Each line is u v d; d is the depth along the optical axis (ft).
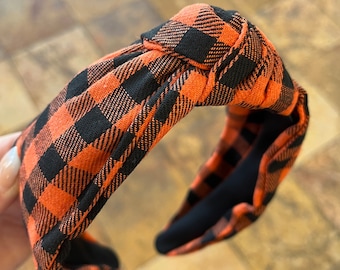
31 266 1.89
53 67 2.38
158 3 2.57
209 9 0.65
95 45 2.45
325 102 2.28
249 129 1.03
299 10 2.54
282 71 0.74
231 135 1.07
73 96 0.70
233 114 1.01
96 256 1.23
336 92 2.30
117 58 0.69
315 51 2.42
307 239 1.99
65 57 2.41
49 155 0.70
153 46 0.66
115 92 0.67
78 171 0.69
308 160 2.14
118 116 0.66
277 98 0.74
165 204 2.07
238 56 0.65
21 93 2.31
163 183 2.10
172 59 0.65
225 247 1.98
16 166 0.90
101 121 0.66
